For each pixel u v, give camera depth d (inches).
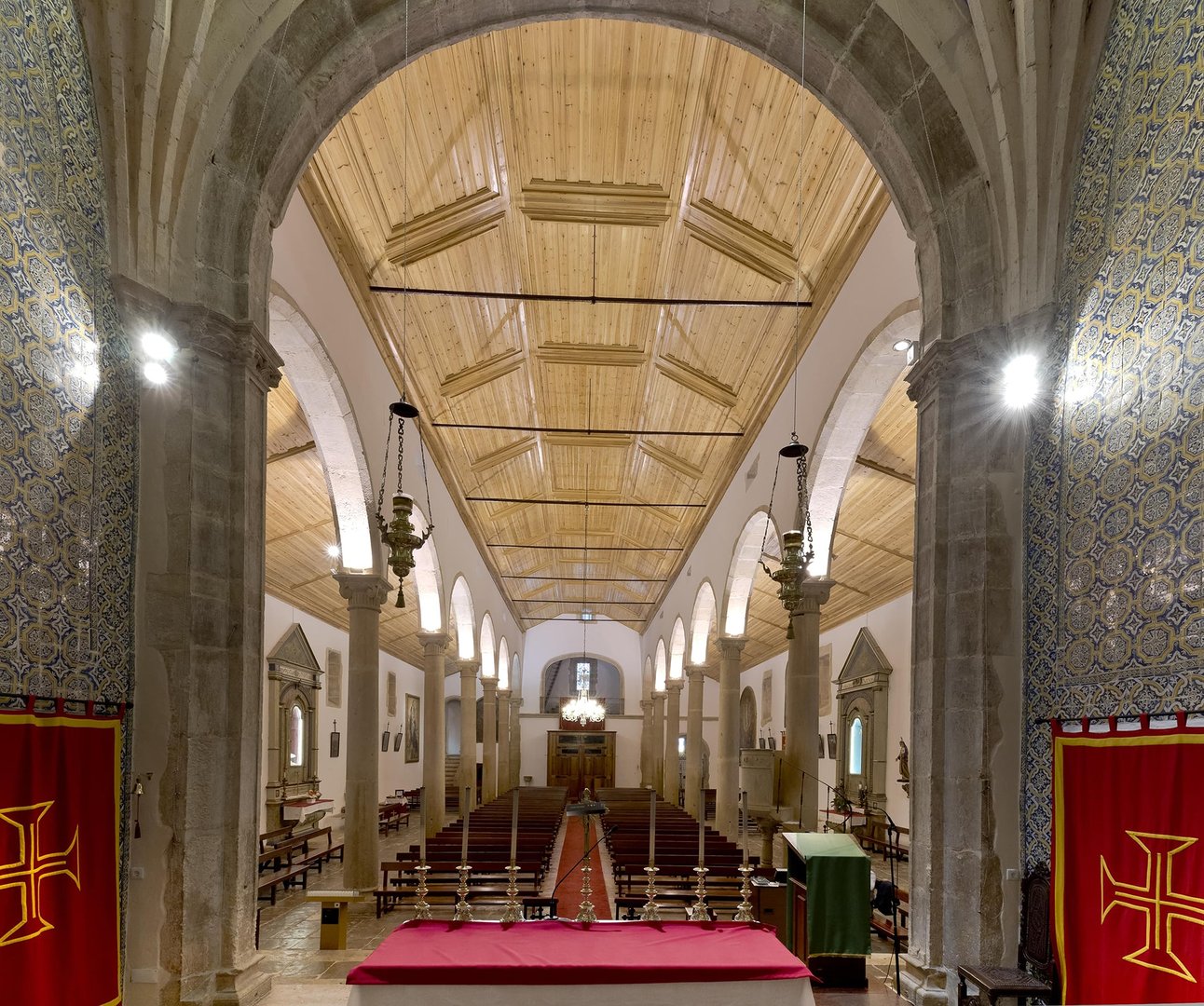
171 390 213.6
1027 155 218.5
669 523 819.4
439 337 481.7
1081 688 193.6
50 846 165.0
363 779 393.4
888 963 267.7
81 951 173.2
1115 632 183.6
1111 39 202.1
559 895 429.7
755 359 475.8
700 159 374.9
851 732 714.2
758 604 794.2
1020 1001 191.8
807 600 407.8
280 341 323.3
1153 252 180.4
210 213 223.6
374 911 369.4
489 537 861.2
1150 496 175.2
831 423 371.9
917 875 226.4
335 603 717.9
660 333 509.4
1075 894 187.3
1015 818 213.6
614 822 633.0
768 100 326.6
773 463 476.1
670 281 454.6
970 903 211.2
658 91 352.5
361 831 390.9
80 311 187.5
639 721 1321.4
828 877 234.8
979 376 228.8
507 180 396.8
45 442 171.9
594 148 384.8
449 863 404.8
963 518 226.7
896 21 229.3
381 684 906.7
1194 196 169.2
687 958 153.6
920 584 237.5
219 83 217.6
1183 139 173.5
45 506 171.2
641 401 599.8
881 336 309.7
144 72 203.6
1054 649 205.5
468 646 762.2
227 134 223.5
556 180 400.8
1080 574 197.6
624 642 1341.0
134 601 205.8
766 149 349.1
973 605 222.1
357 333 388.5
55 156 180.1
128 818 197.2
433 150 362.6
